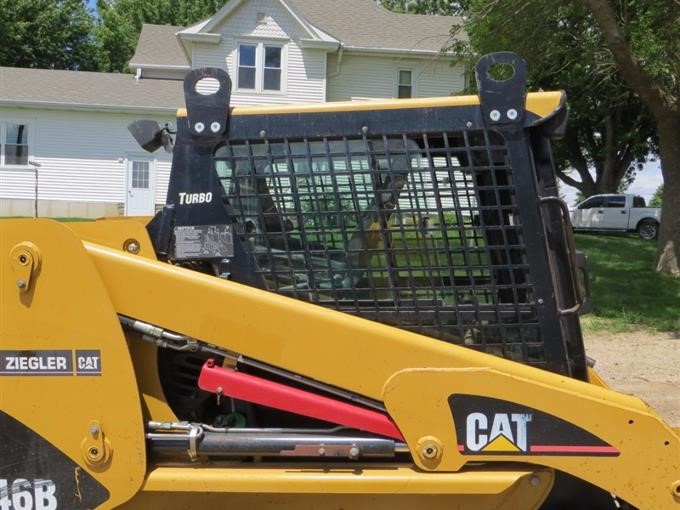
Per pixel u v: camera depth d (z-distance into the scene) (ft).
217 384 7.48
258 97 77.05
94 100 74.74
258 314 7.13
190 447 7.26
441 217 7.52
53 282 7.06
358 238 7.61
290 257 7.67
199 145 7.68
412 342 7.05
